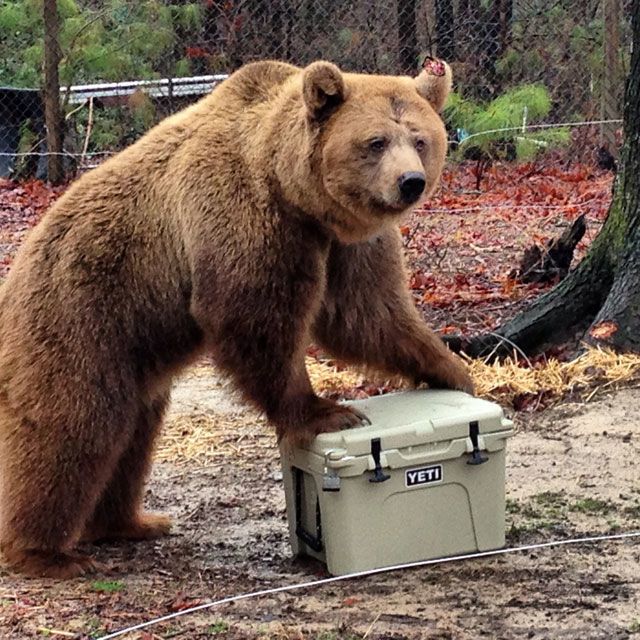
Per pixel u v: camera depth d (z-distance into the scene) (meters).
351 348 7.00
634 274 10.00
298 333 6.49
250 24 20.75
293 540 6.84
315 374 10.62
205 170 6.62
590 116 20.77
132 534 7.48
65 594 6.25
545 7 22.08
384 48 20.41
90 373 6.68
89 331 6.70
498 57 21.25
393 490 6.29
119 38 21.72
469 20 20.84
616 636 5.33
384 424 6.31
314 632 5.50
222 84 7.07
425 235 15.76
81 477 6.70
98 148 21.84
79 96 21.86
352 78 6.49
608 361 9.70
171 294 6.83
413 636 5.42
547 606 5.75
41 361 6.67
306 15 20.45
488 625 5.53
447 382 6.94
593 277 10.40
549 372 9.72
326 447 6.21
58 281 6.78
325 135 6.27
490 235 15.73
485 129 18.48
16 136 21.89
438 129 6.47
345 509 6.22
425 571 6.32
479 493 6.48
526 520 7.16
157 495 8.35
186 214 6.62
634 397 9.19
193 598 6.10
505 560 6.45
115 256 6.82
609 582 6.05
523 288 12.73
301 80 6.43
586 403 9.24
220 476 8.70
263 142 6.50
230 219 6.48
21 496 6.66
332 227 6.44
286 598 6.02
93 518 7.39
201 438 9.48
